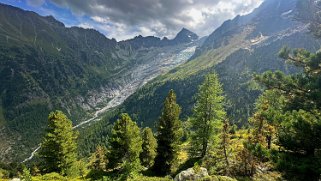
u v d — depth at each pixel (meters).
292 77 22.19
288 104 22.12
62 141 52.41
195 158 49.12
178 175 23.39
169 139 47.34
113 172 48.03
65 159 52.59
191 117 50.56
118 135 47.19
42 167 53.16
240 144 45.22
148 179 21.44
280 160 17.55
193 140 49.34
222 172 33.56
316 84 19.84
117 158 47.25
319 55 21.17
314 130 17.16
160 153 47.53
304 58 22.72
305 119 17.95
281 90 22.81
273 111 21.62
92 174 48.81
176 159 48.09
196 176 22.94
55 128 51.94
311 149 18.00
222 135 40.47
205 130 48.09
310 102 20.50
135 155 47.44
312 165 16.52
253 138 34.06
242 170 32.31
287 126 18.58
